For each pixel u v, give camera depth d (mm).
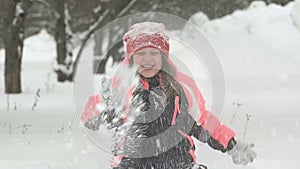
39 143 6973
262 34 24656
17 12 16172
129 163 3914
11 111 11211
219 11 23953
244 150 4086
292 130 8062
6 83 16375
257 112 10500
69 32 22219
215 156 5676
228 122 8883
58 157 5988
